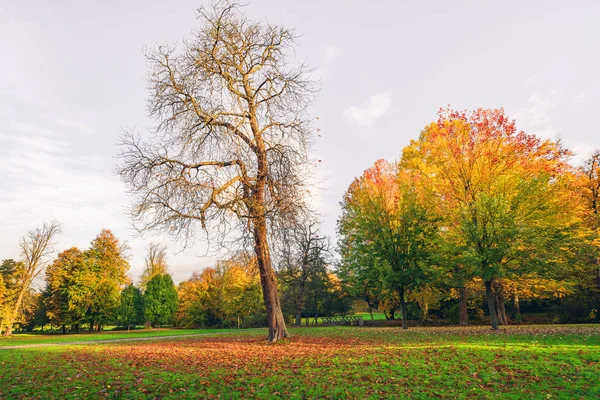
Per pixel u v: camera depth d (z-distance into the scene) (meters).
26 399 7.42
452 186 21.88
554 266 18.23
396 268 22.70
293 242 15.82
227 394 7.56
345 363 10.46
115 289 47.00
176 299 46.03
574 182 24.16
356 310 43.66
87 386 8.38
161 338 26.64
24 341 26.89
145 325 53.03
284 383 8.30
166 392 7.79
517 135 23.36
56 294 46.38
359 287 27.92
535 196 18.03
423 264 21.39
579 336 14.37
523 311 31.69
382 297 28.66
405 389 7.63
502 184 19.23
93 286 45.31
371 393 7.42
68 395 7.67
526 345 12.38
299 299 36.47
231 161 15.29
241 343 17.67
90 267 46.56
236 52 16.70
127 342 22.67
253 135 16.73
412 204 22.30
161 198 14.58
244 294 41.88
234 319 44.47
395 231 23.19
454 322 29.19
